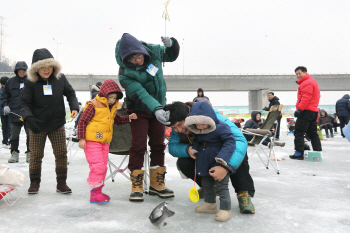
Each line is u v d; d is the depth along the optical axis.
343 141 8.72
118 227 1.83
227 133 1.93
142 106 2.36
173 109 2.07
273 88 41.31
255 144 4.15
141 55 2.40
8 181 2.33
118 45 2.54
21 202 2.41
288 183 3.10
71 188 2.92
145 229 1.79
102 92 2.43
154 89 2.55
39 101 2.59
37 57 2.53
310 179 3.31
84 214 2.09
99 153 2.40
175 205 2.33
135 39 2.41
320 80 41.31
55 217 2.03
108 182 3.24
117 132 3.34
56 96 2.66
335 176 3.48
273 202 2.38
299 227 1.83
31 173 2.70
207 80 40.62
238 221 1.94
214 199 2.13
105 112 2.42
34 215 2.07
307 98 4.68
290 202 2.38
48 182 3.17
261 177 3.43
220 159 1.83
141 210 2.19
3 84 6.45
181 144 2.33
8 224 1.89
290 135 12.02
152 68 2.49
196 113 1.92
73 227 1.83
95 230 1.78
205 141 2.01
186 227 1.83
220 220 1.94
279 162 4.60
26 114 2.46
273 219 1.98
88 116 2.37
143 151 2.55
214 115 1.97
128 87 2.45
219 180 1.90
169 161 4.73
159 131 2.62
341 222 1.92
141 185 2.55
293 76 40.84
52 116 2.64
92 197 2.37
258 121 7.07
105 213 2.11
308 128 5.07
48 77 2.63
